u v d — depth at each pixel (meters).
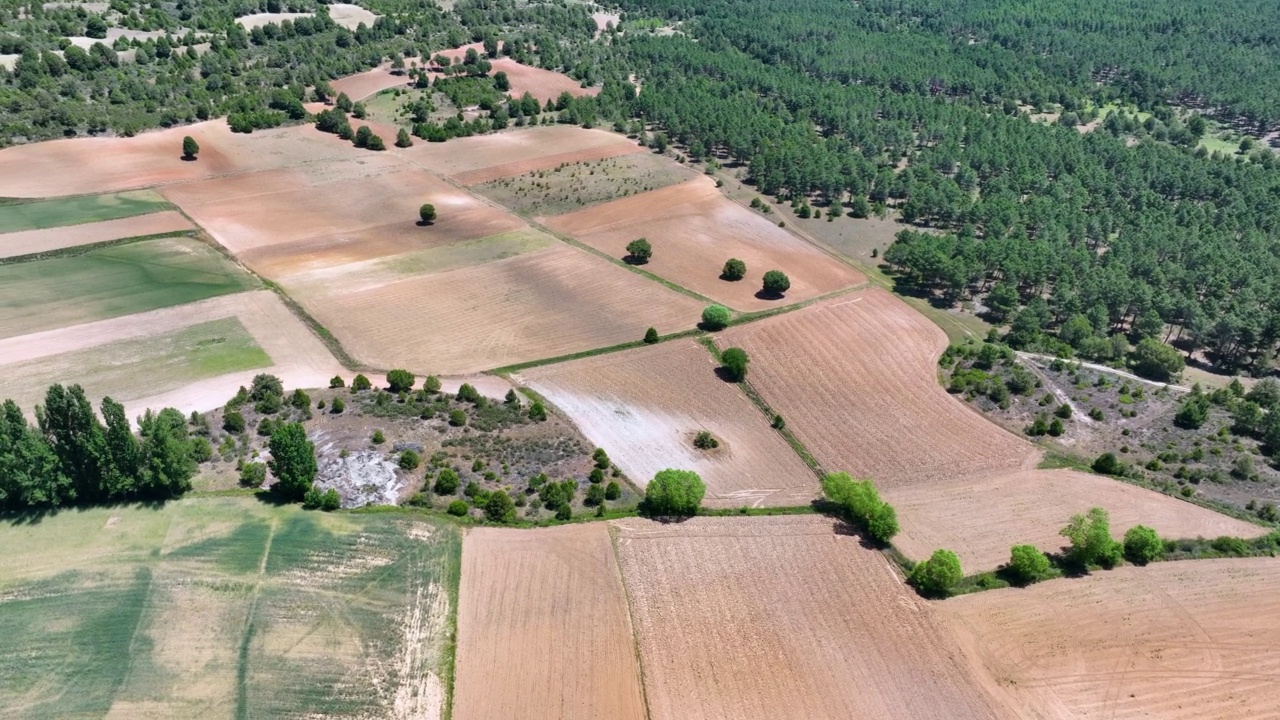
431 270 142.75
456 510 87.31
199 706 66.88
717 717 68.06
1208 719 69.44
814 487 95.88
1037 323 127.38
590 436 102.75
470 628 74.81
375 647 72.44
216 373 110.69
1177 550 87.31
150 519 84.69
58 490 84.75
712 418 108.06
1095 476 98.56
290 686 68.62
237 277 136.62
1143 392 114.00
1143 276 141.50
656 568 82.62
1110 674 73.12
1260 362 124.19
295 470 85.94
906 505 93.38
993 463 100.69
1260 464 100.75
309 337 120.94
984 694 70.94
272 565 80.00
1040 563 81.12
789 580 82.00
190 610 75.06
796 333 128.75
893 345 126.50
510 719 67.00
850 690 70.75
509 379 113.75
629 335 126.38
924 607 79.38
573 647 73.50
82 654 70.81
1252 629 78.19
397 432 99.12
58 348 114.00
